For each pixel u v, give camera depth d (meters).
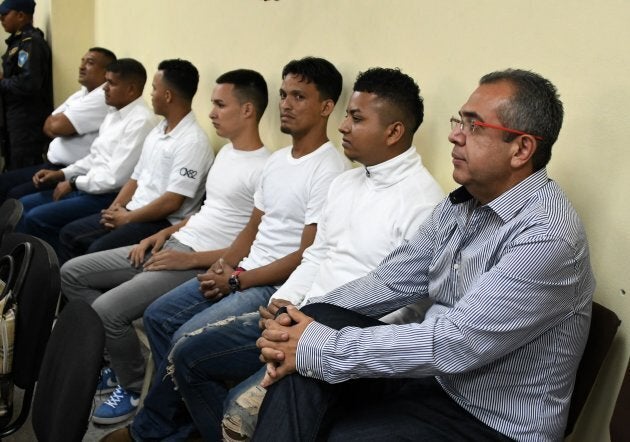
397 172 1.60
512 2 1.51
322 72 1.92
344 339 1.17
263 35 2.55
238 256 2.11
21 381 1.48
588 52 1.33
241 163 2.28
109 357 2.07
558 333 1.12
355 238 1.62
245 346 1.68
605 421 1.30
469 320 1.08
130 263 2.32
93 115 3.42
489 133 1.13
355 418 1.20
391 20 1.91
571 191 1.39
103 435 1.94
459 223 1.26
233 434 1.44
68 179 3.21
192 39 3.12
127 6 3.85
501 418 1.15
